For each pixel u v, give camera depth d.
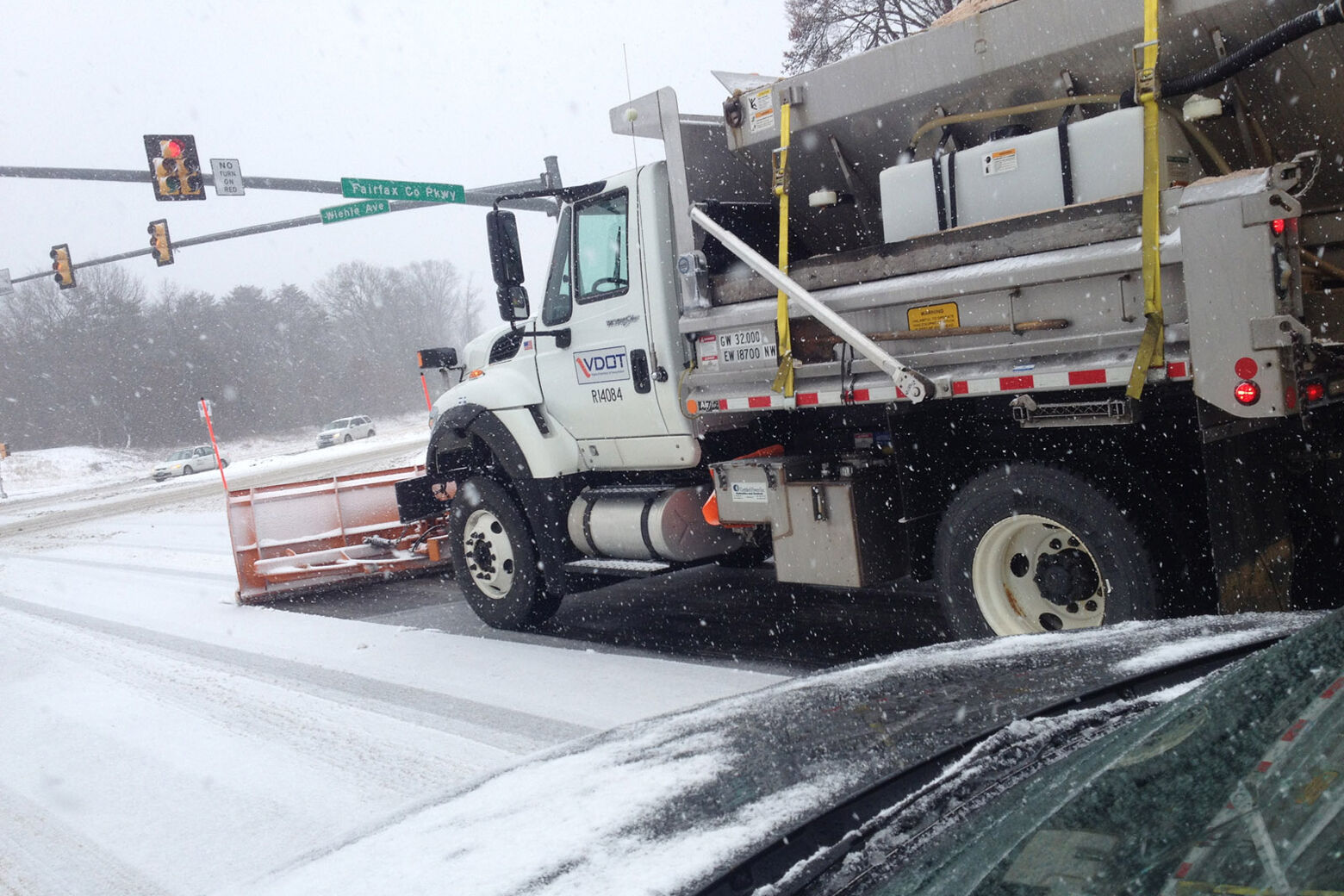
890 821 1.60
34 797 4.55
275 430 75.38
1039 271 3.70
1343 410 3.80
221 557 12.45
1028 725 1.88
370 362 85.75
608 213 5.52
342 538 8.71
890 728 2.01
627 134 5.32
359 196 12.36
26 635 8.56
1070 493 3.78
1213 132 3.84
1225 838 1.08
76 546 16.48
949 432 4.26
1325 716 1.19
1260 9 3.41
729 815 1.73
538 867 1.66
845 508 4.60
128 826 4.06
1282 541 3.81
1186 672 2.07
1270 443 3.83
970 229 3.95
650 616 6.44
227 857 3.63
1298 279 3.17
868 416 4.82
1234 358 3.22
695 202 5.09
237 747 4.85
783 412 5.23
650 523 5.50
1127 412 3.60
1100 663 2.18
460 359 7.26
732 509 5.15
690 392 5.20
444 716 4.91
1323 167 3.82
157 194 14.88
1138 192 3.50
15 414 67.81
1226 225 3.19
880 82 4.44
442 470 6.83
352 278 93.00
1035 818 1.30
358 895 1.71
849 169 4.84
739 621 6.02
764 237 5.36
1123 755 1.37
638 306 5.39
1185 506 3.76
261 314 81.44
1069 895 1.11
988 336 3.95
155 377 69.88
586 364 5.75
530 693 5.09
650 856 1.62
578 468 6.02
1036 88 4.05
